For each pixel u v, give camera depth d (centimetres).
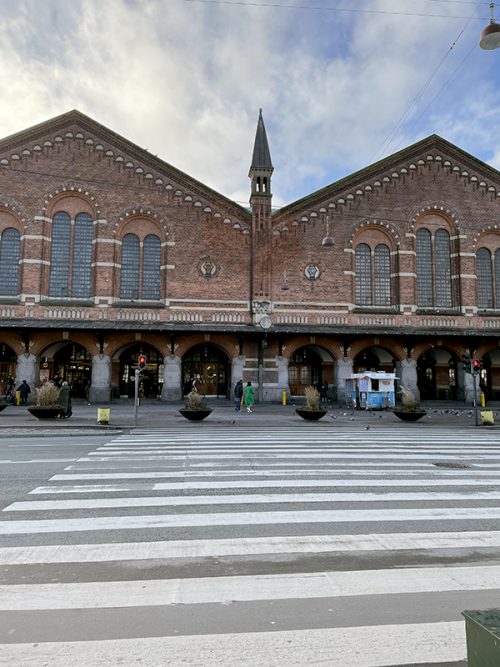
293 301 3195
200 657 347
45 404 2092
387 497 802
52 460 1116
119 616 411
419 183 3425
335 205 3306
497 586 476
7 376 3186
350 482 906
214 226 3189
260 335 3097
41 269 2994
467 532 637
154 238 3177
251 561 537
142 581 483
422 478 949
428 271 3419
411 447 1382
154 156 3161
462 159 3494
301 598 446
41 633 381
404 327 3294
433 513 717
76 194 3095
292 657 348
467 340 3331
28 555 548
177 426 1939
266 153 3269
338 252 3275
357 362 3516
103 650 355
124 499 777
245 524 659
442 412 2703
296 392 3394
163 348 3064
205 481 903
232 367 3122
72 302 3002
